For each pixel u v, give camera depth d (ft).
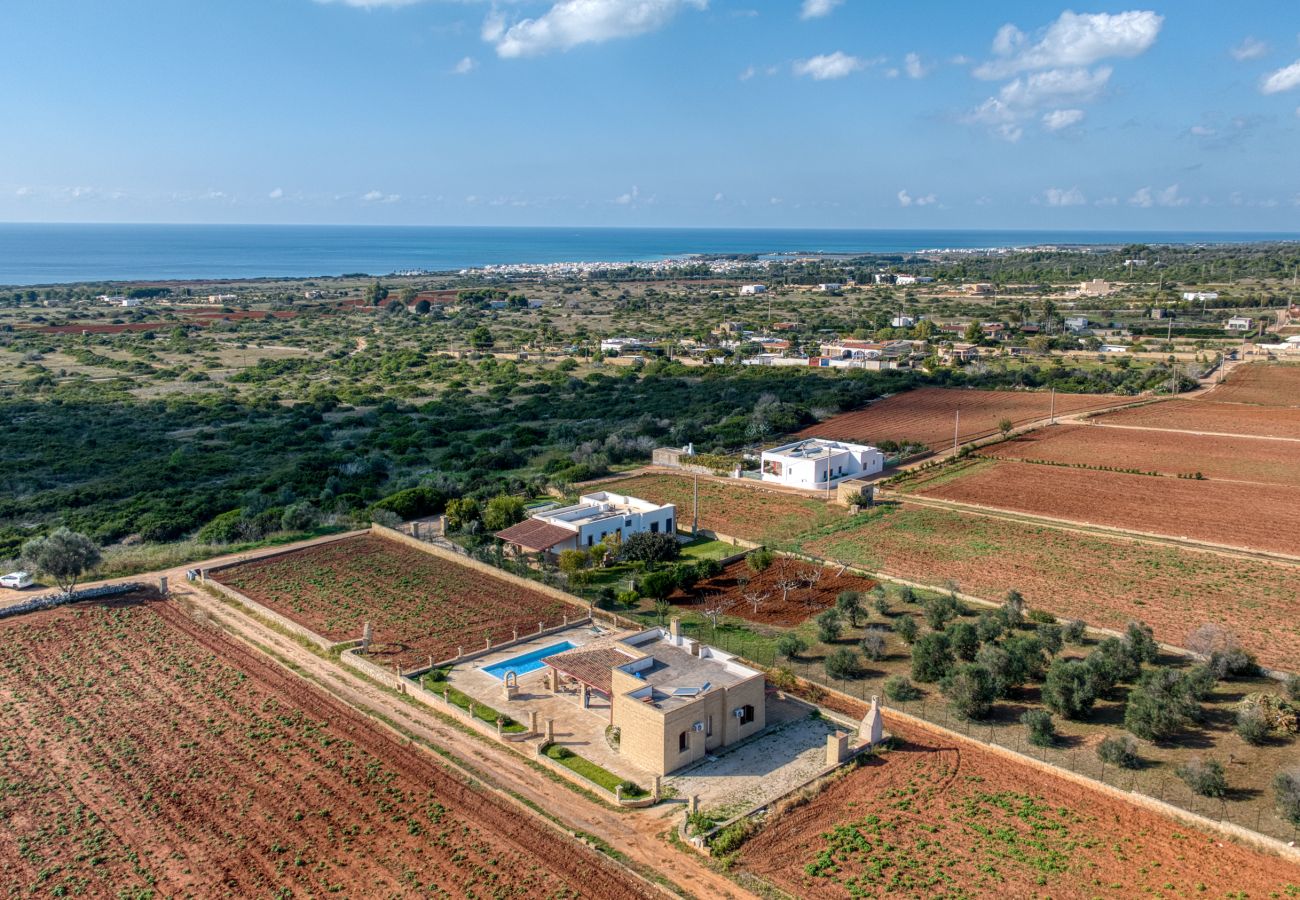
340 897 111.14
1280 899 108.68
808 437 384.68
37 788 134.31
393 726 152.46
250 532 256.52
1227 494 289.74
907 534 254.06
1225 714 151.94
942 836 122.31
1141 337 646.74
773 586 216.33
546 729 146.82
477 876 114.93
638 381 540.93
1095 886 111.75
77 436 398.62
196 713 156.76
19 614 199.93
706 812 127.95
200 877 114.93
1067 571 222.69
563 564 219.20
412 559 237.86
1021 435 379.35
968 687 152.76
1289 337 621.31
